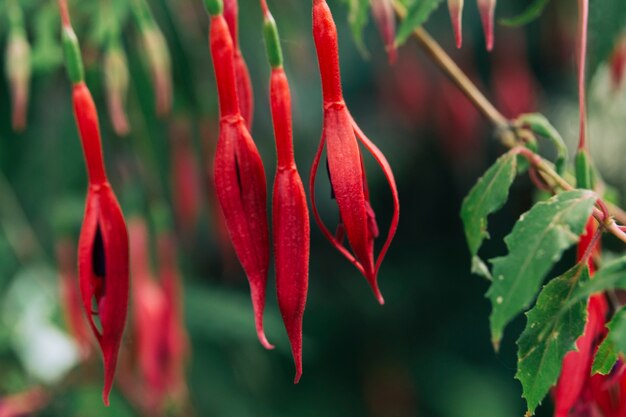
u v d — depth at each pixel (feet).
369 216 0.74
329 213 1.85
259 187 0.75
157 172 1.22
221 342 1.55
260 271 0.75
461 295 1.96
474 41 1.71
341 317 1.92
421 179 1.89
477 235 0.81
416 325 1.96
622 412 0.79
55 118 1.32
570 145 1.78
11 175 1.34
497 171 0.81
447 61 0.93
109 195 0.77
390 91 1.74
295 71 1.40
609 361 0.75
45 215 1.36
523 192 1.61
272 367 1.76
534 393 0.73
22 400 1.27
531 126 0.89
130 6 1.03
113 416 1.22
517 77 1.57
